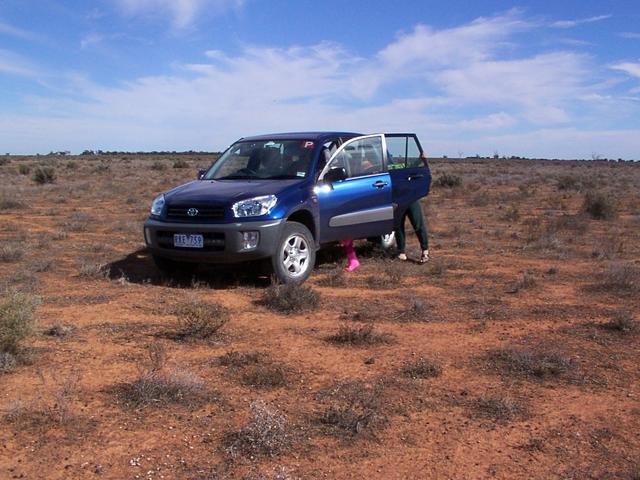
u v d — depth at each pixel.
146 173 44.72
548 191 28.56
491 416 4.02
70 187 27.16
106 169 47.44
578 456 3.50
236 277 8.26
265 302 6.91
